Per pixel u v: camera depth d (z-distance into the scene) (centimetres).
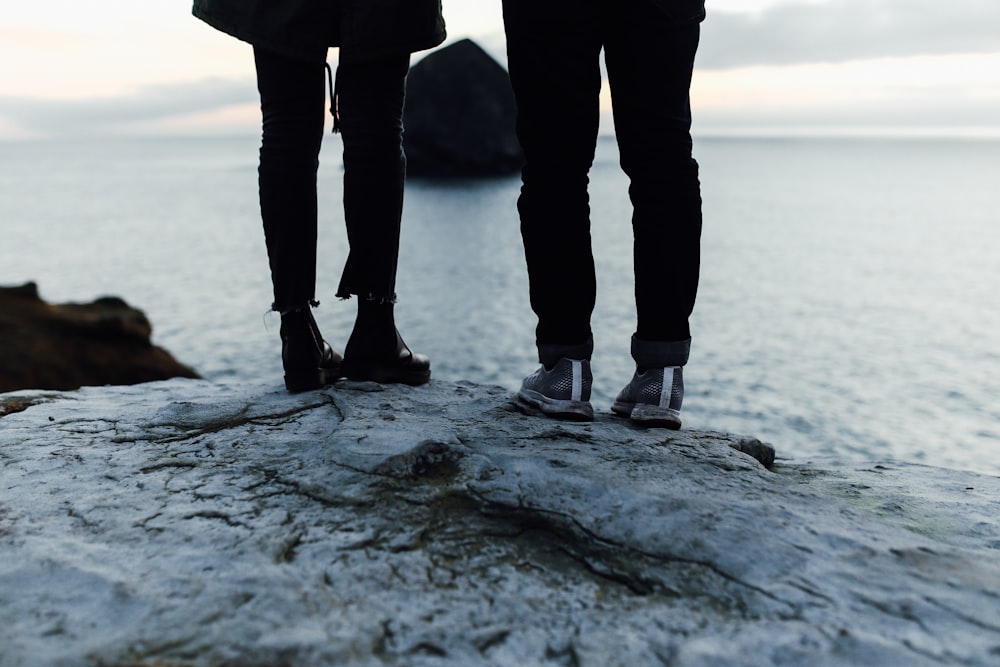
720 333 4741
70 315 1457
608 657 102
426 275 6775
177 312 4794
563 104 178
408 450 161
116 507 145
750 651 102
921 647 102
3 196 16838
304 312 216
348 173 214
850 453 2561
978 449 2600
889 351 4222
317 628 105
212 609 109
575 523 139
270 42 197
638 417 195
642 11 173
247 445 177
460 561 128
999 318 5331
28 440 183
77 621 106
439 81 8069
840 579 120
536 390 203
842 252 8969
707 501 145
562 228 185
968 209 15088
